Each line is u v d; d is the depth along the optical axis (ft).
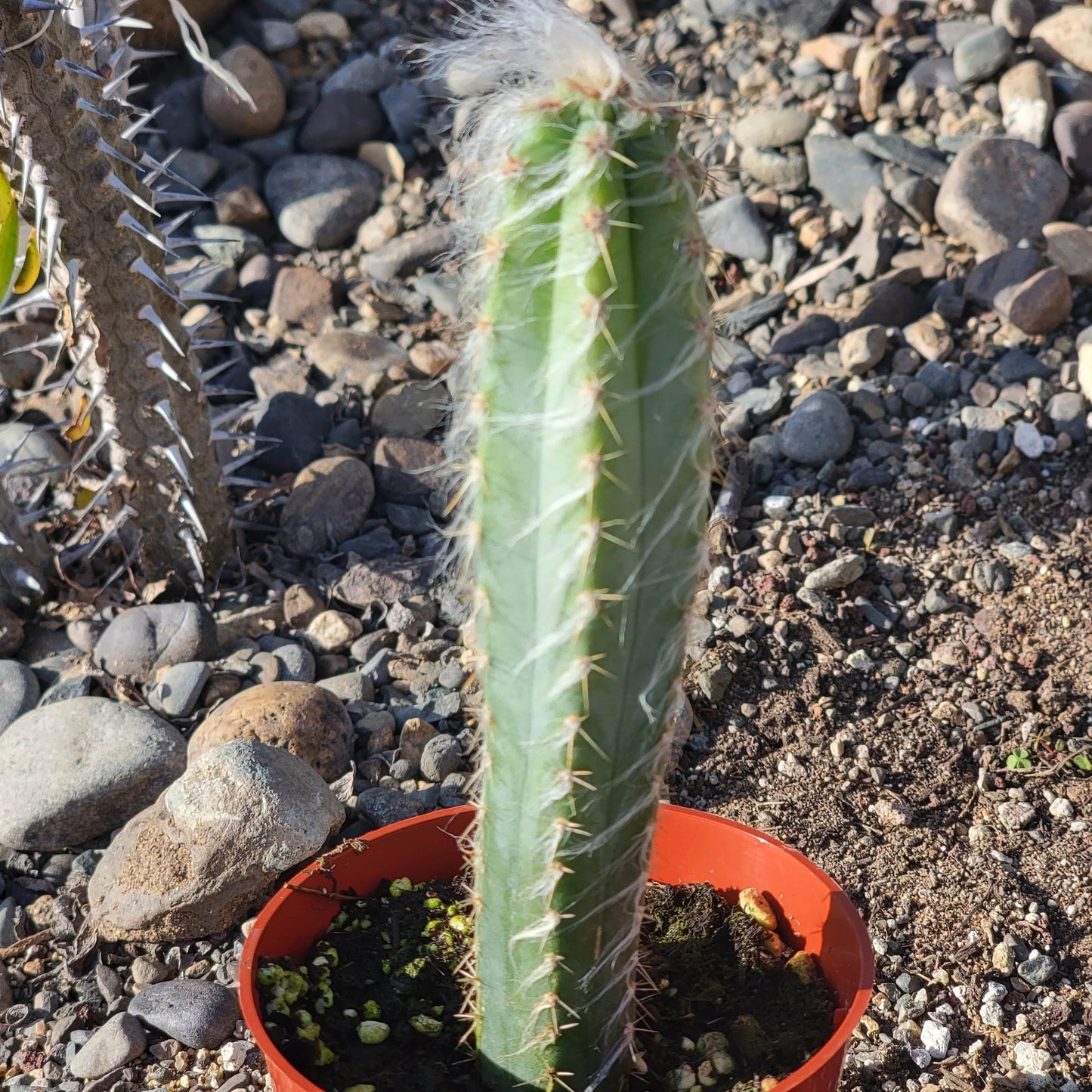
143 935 1.98
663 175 1.25
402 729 2.33
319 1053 1.52
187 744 2.26
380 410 2.98
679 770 2.27
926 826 2.17
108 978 1.98
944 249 3.19
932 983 1.94
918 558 2.62
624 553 1.28
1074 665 2.39
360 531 2.77
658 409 1.27
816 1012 1.55
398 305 3.40
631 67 1.29
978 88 3.46
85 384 2.37
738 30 3.84
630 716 1.34
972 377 2.93
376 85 3.84
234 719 2.21
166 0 3.78
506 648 1.33
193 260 3.51
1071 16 3.46
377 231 3.57
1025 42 3.54
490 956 1.46
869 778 2.24
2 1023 1.95
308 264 3.56
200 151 3.79
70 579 2.65
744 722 2.33
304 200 3.62
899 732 2.31
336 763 2.23
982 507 2.70
